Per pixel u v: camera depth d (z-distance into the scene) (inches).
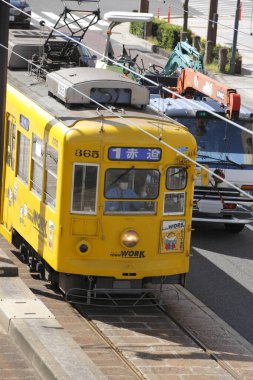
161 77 2416.3
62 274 1487.5
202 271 1734.7
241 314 1529.3
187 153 1466.5
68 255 1439.5
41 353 1234.0
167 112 1942.7
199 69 2453.2
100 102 1536.7
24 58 1760.6
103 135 1422.2
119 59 2581.2
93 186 1429.6
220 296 1606.8
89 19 4259.4
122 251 1449.3
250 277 1716.3
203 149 1941.4
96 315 1448.1
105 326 1405.0
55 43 1823.3
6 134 1699.1
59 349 1251.8
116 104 1550.2
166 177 1457.9
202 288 1642.5
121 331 1390.3
